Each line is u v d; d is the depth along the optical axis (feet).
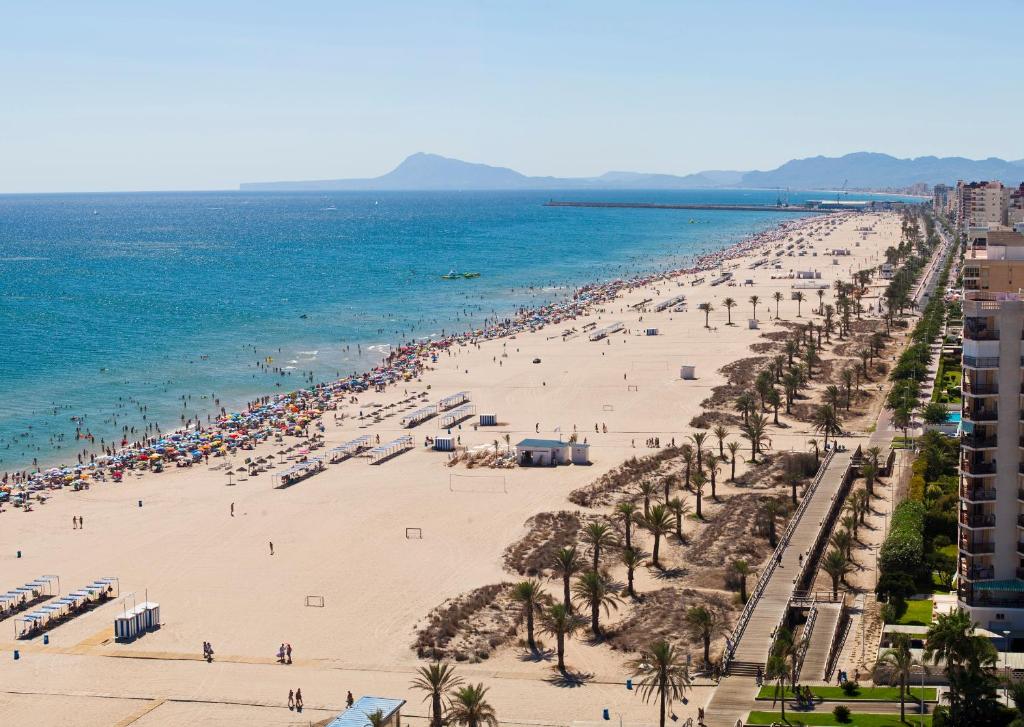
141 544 520.01
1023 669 333.21
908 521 458.09
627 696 353.92
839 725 313.32
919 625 382.63
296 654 395.14
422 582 463.42
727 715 330.95
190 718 345.92
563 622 377.71
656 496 572.10
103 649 401.29
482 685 360.89
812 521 516.32
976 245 490.90
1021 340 367.66
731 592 440.04
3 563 495.82
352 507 572.92
